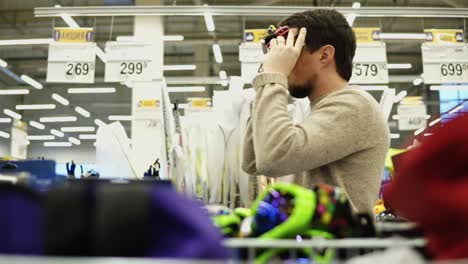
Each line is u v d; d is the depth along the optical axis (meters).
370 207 1.18
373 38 5.80
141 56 5.55
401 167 0.64
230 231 0.88
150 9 5.61
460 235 0.57
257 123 1.18
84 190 0.55
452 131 0.59
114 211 0.53
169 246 0.52
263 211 0.88
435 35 6.09
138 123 5.79
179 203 0.55
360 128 1.19
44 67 11.94
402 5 8.65
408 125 8.24
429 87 10.42
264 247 0.71
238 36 10.01
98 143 1.94
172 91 12.23
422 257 0.62
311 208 0.83
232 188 1.78
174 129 1.83
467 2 8.12
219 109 1.85
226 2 8.53
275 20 8.93
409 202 0.62
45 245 0.54
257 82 1.24
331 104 1.22
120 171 1.93
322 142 1.15
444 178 0.59
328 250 0.73
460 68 6.00
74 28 5.70
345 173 1.20
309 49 1.35
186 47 10.84
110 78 5.52
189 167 1.80
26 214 0.59
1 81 12.90
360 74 5.70
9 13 9.38
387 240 0.73
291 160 1.13
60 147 18.33
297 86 1.36
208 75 11.36
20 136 3.98
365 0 8.48
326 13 1.39
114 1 8.56
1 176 0.94
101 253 0.52
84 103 14.47
